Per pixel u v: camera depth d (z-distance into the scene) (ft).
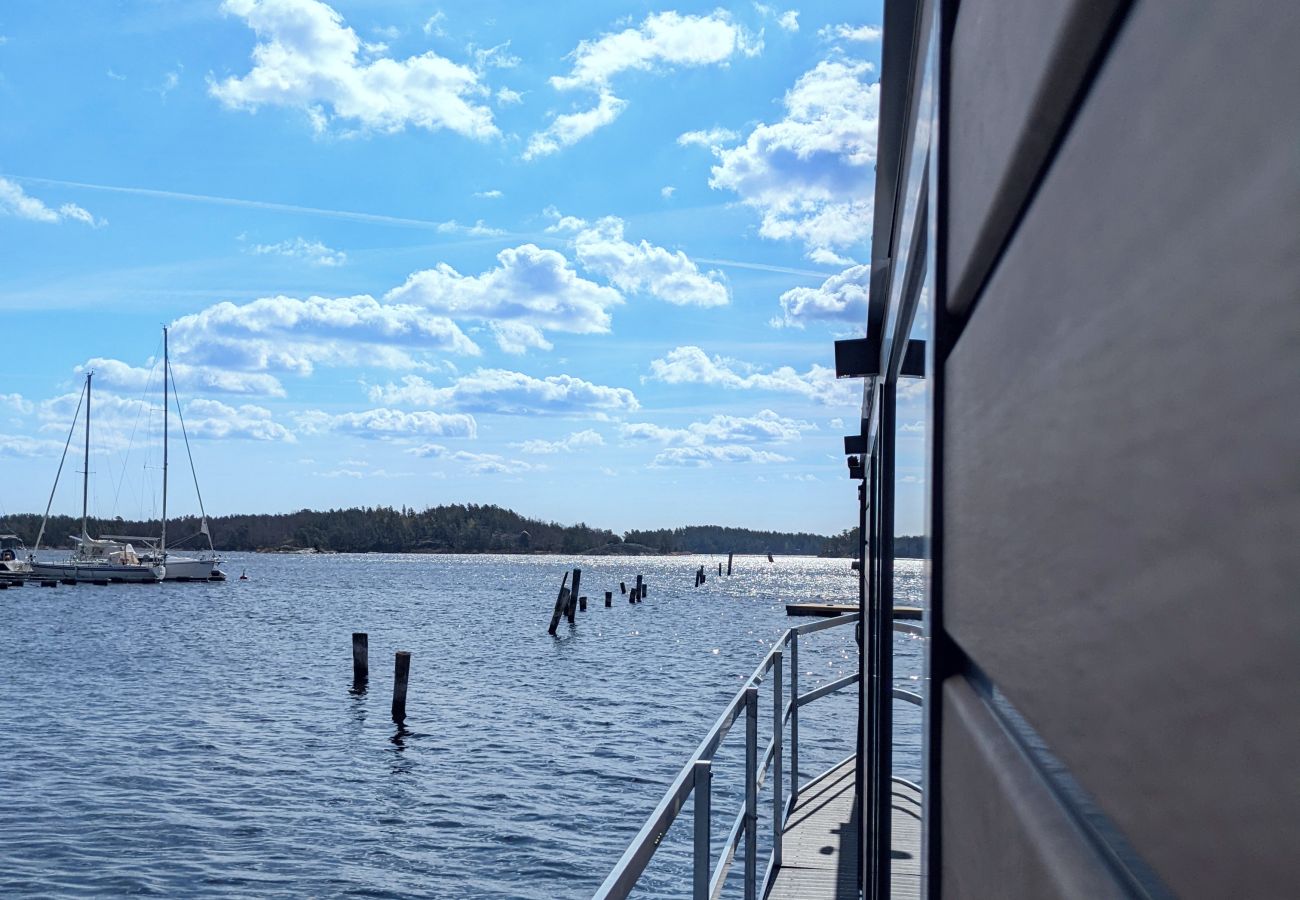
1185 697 1.03
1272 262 0.84
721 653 112.47
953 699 3.10
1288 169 0.82
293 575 367.25
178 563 259.19
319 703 77.97
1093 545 1.38
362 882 37.40
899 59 5.57
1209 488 0.97
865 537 17.63
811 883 16.08
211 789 50.93
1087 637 1.41
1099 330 1.37
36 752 59.62
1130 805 1.21
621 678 91.50
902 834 6.83
